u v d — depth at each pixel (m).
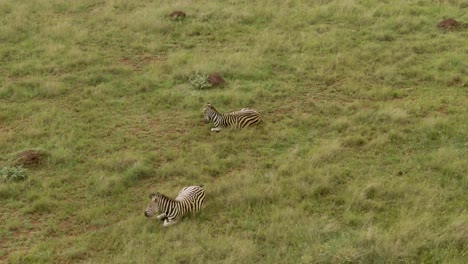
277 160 14.47
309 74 19.25
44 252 11.36
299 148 15.02
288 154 14.75
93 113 17.16
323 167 14.12
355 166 14.22
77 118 16.97
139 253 11.18
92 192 13.52
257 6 25.08
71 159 14.80
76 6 25.80
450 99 17.31
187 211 12.40
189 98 17.81
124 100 17.98
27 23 23.75
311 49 21.16
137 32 23.09
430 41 21.39
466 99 17.30
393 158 14.50
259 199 12.92
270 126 16.17
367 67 19.66
